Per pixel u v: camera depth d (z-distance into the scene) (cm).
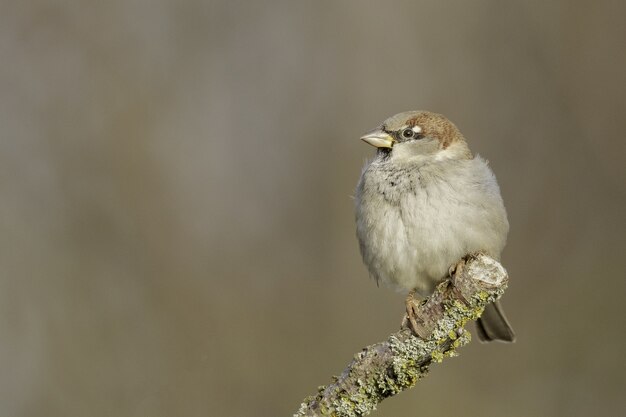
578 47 1312
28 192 1276
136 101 1331
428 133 805
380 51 1366
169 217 1276
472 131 1305
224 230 1277
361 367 623
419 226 770
